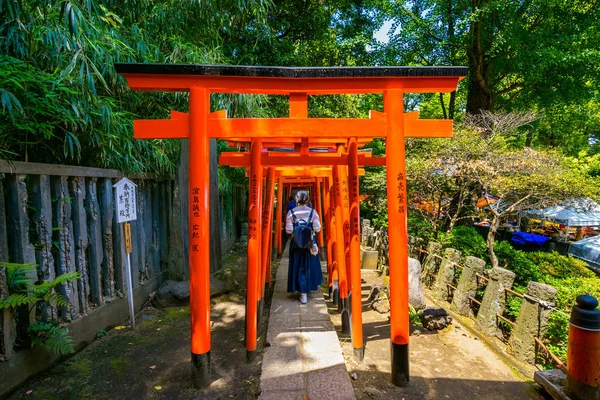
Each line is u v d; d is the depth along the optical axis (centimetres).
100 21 321
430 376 288
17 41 260
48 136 277
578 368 238
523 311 327
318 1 987
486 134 802
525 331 319
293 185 1095
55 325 294
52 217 307
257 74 246
